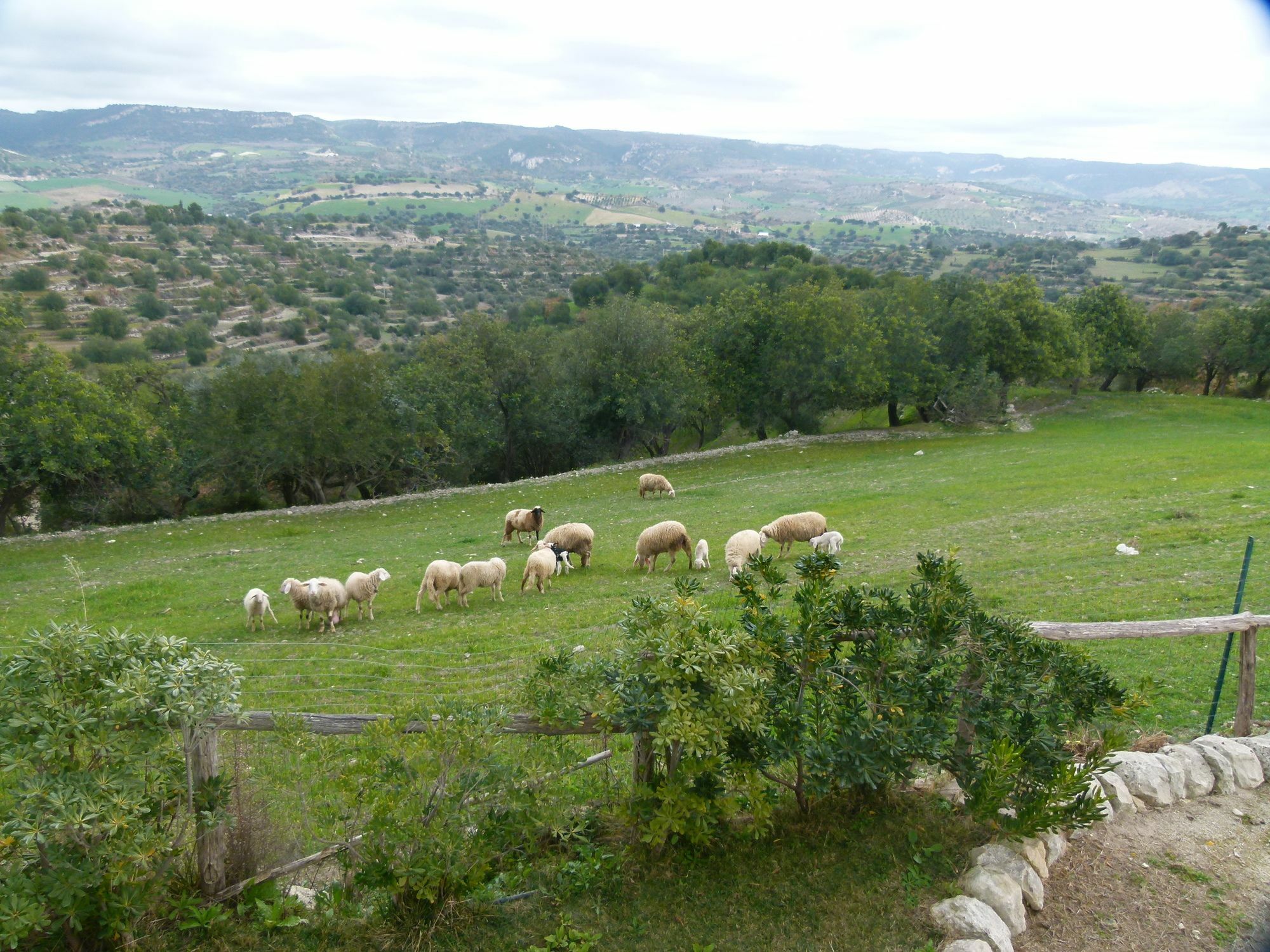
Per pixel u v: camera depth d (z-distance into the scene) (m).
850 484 36.88
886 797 7.16
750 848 6.61
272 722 6.07
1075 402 63.25
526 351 54.16
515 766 6.48
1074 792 6.00
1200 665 11.67
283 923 5.64
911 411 74.25
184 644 5.87
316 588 18.58
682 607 6.58
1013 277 59.94
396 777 6.05
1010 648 6.79
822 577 6.89
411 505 40.28
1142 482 30.45
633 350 53.88
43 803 5.00
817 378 52.09
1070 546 20.84
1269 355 68.06
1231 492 26.12
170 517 48.53
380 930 5.75
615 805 6.69
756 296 55.22
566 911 5.98
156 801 5.54
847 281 94.75
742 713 6.07
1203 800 7.63
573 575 23.89
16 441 35.97
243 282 146.38
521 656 14.22
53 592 24.58
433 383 48.94
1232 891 6.29
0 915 4.68
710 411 59.47
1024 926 5.84
